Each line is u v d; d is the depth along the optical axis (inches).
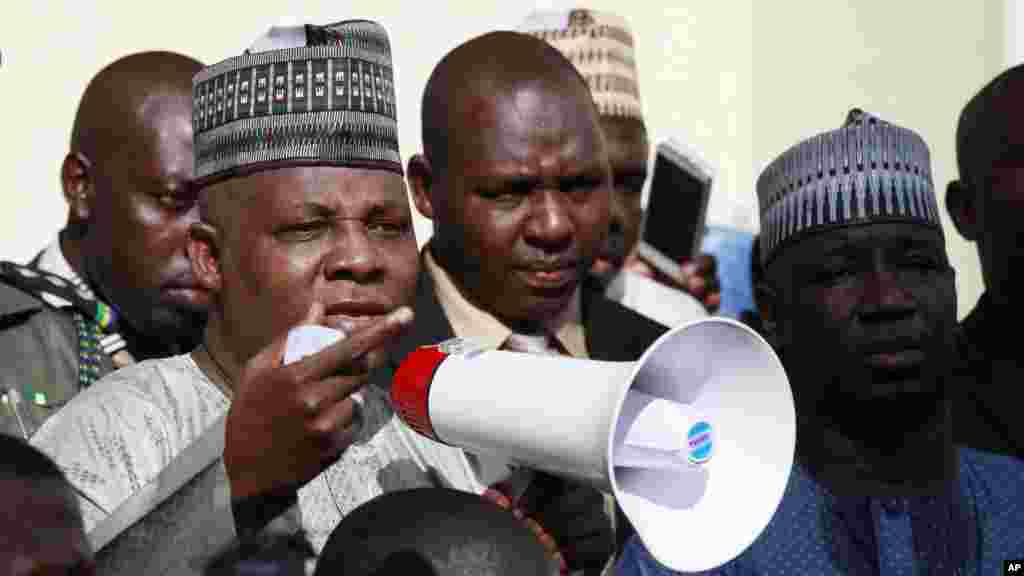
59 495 64.1
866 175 110.6
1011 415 132.1
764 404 76.5
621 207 166.1
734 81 253.9
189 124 128.0
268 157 87.4
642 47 244.5
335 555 68.5
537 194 125.2
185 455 80.5
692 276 181.3
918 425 110.3
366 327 78.9
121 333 134.3
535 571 67.9
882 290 108.0
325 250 87.4
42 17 177.6
